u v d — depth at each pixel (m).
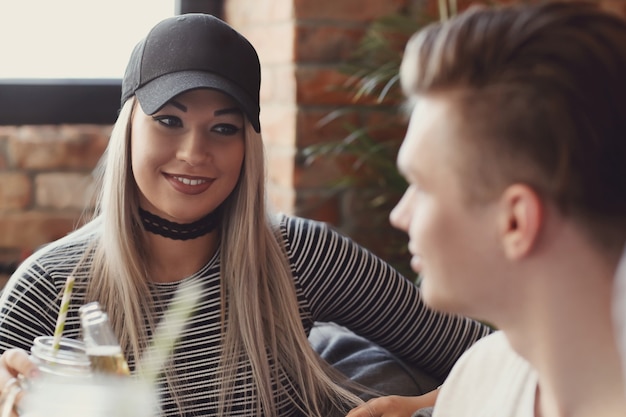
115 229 1.27
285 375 1.33
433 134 0.66
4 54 2.27
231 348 1.30
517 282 0.65
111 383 0.80
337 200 2.11
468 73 0.63
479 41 0.63
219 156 1.24
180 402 1.27
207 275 1.32
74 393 0.80
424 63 0.66
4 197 2.25
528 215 0.62
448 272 0.67
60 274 1.29
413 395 1.37
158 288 1.30
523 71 0.61
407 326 1.42
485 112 0.62
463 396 0.88
